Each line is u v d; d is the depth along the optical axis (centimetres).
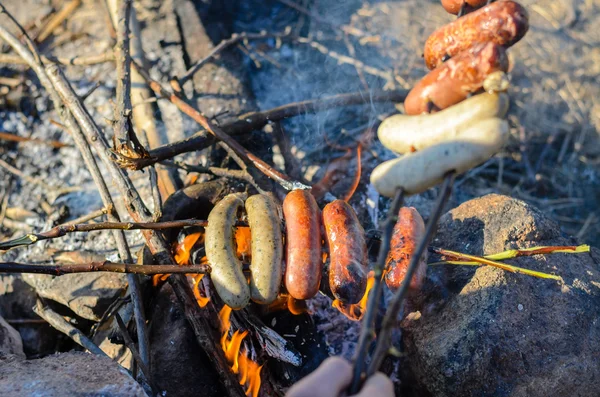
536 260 76
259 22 133
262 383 77
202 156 102
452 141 53
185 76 104
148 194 100
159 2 125
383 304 82
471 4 65
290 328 80
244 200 76
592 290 74
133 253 94
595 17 133
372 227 94
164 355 76
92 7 131
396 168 55
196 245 85
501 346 70
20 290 91
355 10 136
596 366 70
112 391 63
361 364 50
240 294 67
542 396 69
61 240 99
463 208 83
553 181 112
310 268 67
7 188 107
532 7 135
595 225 107
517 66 124
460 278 76
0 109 116
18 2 134
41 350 88
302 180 96
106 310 83
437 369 71
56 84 91
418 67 122
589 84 122
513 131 116
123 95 85
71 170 109
